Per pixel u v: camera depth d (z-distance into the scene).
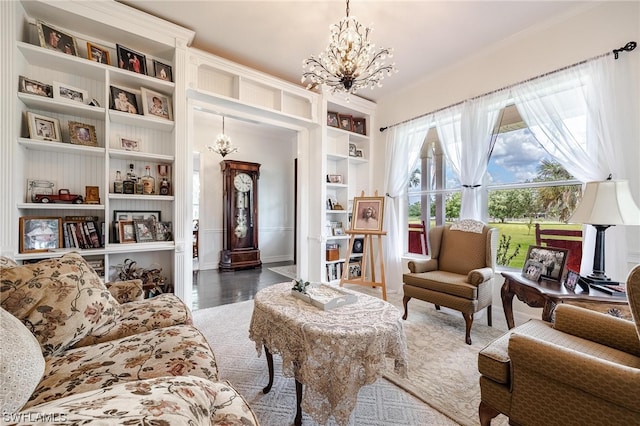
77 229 2.44
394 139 4.11
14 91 2.10
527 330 1.49
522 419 1.18
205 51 3.14
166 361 1.14
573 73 2.51
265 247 6.34
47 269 1.34
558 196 2.73
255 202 5.79
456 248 3.00
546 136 2.65
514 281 2.20
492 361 1.27
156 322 1.51
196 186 6.03
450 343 2.37
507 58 2.97
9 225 2.07
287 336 1.49
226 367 2.00
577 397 1.05
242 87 3.47
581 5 2.46
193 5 2.50
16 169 2.12
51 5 2.22
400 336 1.51
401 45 3.04
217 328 2.66
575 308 1.51
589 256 2.36
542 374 1.12
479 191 3.16
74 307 1.30
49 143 2.25
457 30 2.79
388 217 4.14
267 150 6.36
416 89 3.90
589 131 2.41
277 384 1.81
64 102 2.29
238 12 2.58
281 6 2.49
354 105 4.32
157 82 2.73
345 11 2.54
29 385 0.75
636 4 2.25
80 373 1.06
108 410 0.53
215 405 0.72
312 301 1.71
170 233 2.95
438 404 1.62
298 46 3.10
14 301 1.19
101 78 2.61
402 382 1.83
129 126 2.83
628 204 1.81
